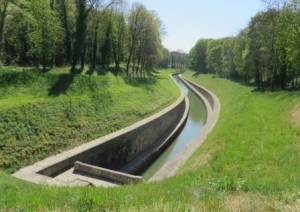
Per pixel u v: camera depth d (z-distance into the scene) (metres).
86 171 20.73
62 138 23.88
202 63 117.38
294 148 17.64
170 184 11.99
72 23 45.97
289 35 38.25
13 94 27.33
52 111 26.19
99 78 41.44
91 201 8.27
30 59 42.22
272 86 44.12
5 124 21.44
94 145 24.03
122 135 27.17
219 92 63.88
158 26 69.12
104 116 30.42
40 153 21.30
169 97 52.16
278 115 27.45
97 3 41.12
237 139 20.98
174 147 34.84
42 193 10.28
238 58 61.56
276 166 15.10
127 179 19.20
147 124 31.80
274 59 44.16
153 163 30.23
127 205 8.07
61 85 32.97
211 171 15.56
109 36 54.78
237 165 16.05
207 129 30.83
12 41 40.56
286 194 8.99
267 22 45.88
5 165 18.84
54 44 36.03
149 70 87.88
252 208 7.49
